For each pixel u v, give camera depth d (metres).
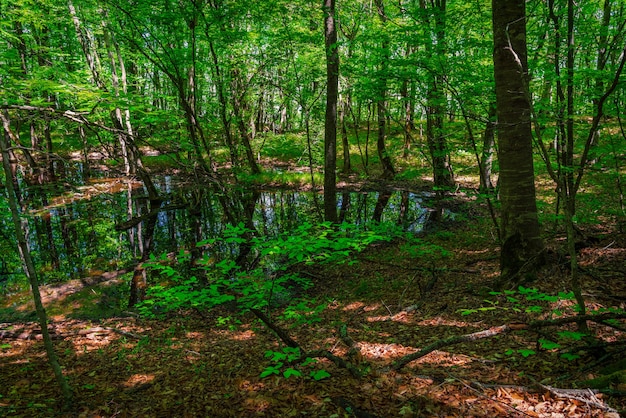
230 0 11.77
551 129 9.22
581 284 5.99
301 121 25.50
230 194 16.56
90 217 16.69
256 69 16.83
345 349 5.55
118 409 4.57
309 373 4.73
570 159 8.64
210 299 5.22
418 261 10.25
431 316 6.37
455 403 3.55
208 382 5.05
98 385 5.44
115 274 11.05
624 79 7.44
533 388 3.59
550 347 3.76
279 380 4.64
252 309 5.25
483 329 5.34
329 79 11.85
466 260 9.44
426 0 14.37
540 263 6.39
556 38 8.69
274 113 31.38
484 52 9.22
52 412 4.60
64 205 17.20
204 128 17.27
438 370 4.32
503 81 6.08
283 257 10.90
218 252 12.57
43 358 6.66
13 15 13.68
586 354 4.05
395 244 12.41
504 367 4.16
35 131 22.92
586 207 11.78
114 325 8.30
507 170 6.32
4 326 8.24
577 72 7.97
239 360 5.74
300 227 5.34
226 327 7.85
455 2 12.19
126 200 19.56
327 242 4.93
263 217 17.11
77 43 20.41
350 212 17.30
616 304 5.14
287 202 19.81
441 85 9.62
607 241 8.14
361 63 10.87
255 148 27.67
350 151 28.22
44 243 13.84
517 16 5.84
